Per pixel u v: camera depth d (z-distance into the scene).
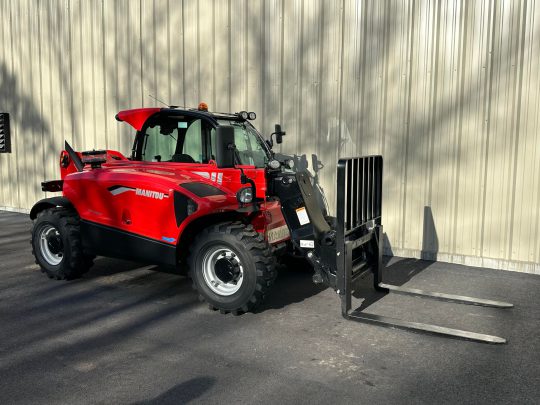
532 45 5.10
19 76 9.26
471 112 5.47
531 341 3.55
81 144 8.67
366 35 5.96
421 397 2.77
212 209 4.04
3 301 4.38
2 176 9.70
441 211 5.76
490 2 5.26
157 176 4.46
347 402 2.71
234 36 6.89
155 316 4.04
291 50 6.48
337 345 3.46
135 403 2.69
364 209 4.43
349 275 3.94
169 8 7.41
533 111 5.16
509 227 5.40
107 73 8.19
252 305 3.94
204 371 3.07
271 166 4.14
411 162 5.86
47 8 8.70
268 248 3.97
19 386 2.87
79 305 4.29
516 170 5.30
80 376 2.99
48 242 5.06
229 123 4.71
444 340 3.55
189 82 7.38
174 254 4.32
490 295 4.59
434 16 5.55
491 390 2.85
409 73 5.76
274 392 2.81
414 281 5.04
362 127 6.12
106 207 4.69
